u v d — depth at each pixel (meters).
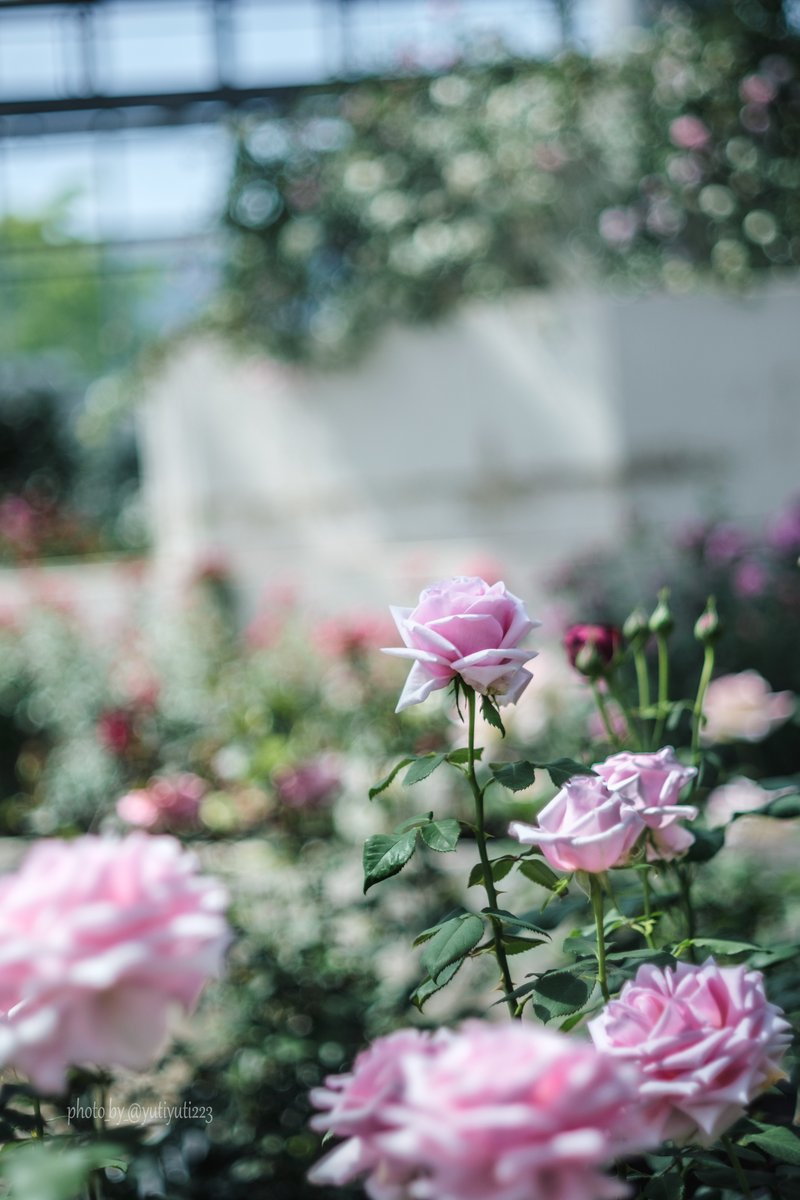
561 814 0.96
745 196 5.98
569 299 5.75
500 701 1.14
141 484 9.63
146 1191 1.44
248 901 2.48
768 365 5.76
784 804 1.40
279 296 5.93
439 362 5.83
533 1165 0.54
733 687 2.43
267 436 5.93
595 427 5.73
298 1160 1.87
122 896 0.64
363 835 3.39
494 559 5.74
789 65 5.97
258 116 6.05
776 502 5.75
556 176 6.05
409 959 2.55
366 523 5.89
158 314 10.14
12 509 7.46
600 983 1.04
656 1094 0.78
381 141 6.02
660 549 5.38
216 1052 2.05
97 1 7.64
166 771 3.50
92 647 5.30
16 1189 0.74
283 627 4.95
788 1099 1.21
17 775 5.36
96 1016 0.64
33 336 13.65
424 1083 0.58
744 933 2.22
